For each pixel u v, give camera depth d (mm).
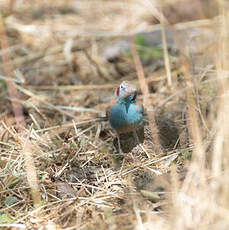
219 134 8148
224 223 6961
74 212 8375
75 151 10328
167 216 7863
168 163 9625
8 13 17703
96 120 11844
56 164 9953
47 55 15727
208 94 11516
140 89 13258
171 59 13484
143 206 8227
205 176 8164
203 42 14422
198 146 8719
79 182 9312
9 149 10352
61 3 19250
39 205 8523
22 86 13766
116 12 18469
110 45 16031
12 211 8500
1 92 13453
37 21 17812
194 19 16625
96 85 13906
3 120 11766
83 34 16609
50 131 11359
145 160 10039
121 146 10844
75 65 15086
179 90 12719
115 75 14609
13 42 16484
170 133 10734
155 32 16156
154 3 17609
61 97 13445
